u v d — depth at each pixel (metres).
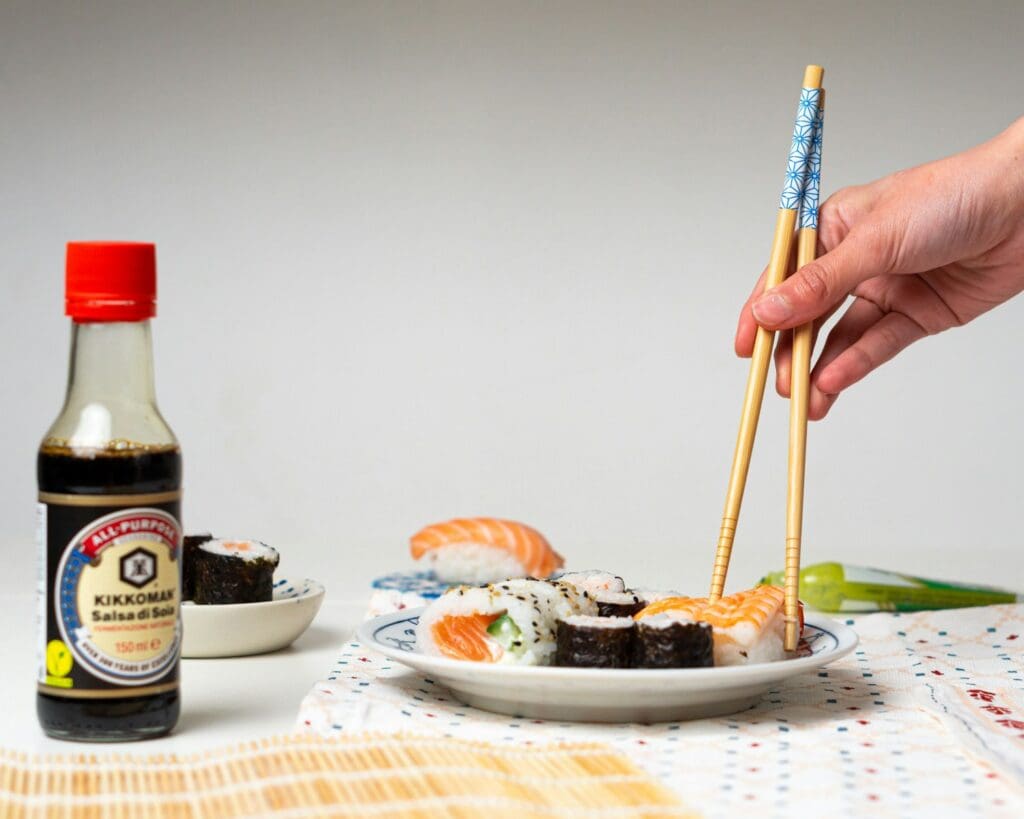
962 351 2.70
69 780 0.73
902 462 2.72
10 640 1.26
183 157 2.64
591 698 0.87
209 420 2.68
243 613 1.14
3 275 2.66
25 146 2.63
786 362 1.25
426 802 0.69
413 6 2.62
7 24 2.61
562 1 2.62
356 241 2.66
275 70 2.63
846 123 2.63
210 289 2.66
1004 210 1.18
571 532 2.70
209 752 0.78
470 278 2.67
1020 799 0.72
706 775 0.77
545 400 2.69
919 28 2.60
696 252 2.65
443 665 0.87
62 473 0.81
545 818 0.67
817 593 1.45
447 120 2.64
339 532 2.71
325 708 0.90
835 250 1.11
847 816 0.69
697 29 2.61
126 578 0.82
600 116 2.63
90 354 0.82
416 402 2.69
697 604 0.95
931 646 1.24
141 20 2.62
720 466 2.69
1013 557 2.17
